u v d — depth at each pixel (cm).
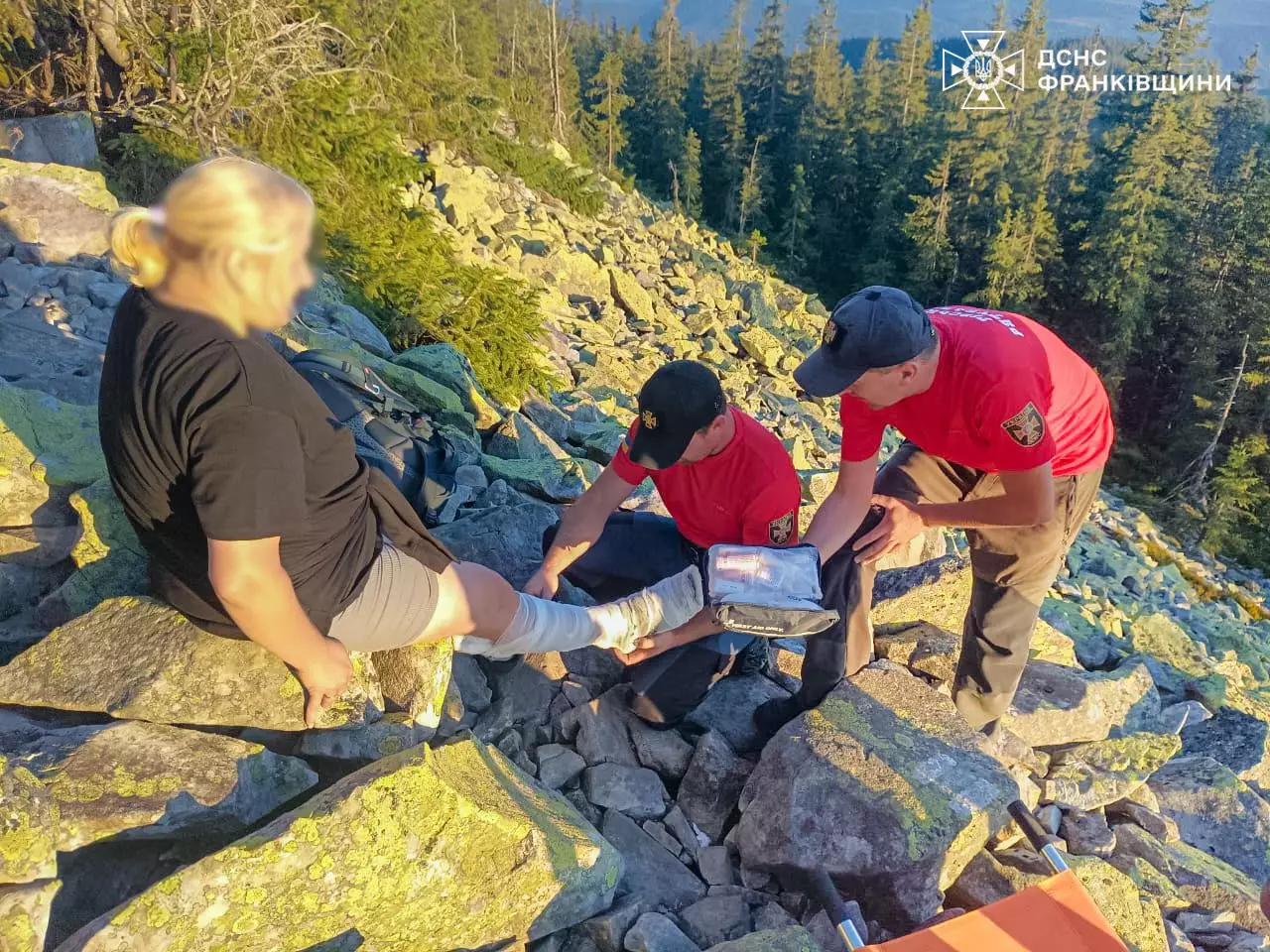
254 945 212
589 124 6656
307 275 195
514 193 2061
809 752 321
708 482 329
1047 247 4891
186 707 247
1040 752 429
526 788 287
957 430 313
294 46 995
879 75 6925
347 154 1007
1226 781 444
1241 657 1188
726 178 7125
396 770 232
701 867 320
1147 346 4722
